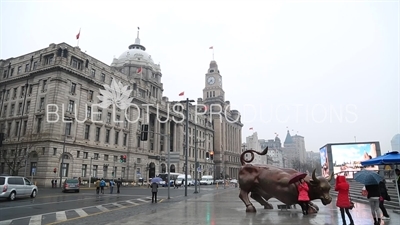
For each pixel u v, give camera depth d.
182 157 85.88
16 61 55.12
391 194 17.59
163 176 62.84
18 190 23.97
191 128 94.94
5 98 54.91
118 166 59.41
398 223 10.63
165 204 20.16
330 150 41.75
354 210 15.04
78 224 11.56
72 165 48.44
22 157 45.84
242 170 15.26
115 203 21.55
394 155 13.66
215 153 114.50
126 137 63.16
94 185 50.94
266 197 14.88
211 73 130.25
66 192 35.66
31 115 48.94
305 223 10.62
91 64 54.84
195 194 33.28
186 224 10.54
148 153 69.56
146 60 82.50
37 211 16.44
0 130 53.19
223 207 17.33
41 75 49.69
